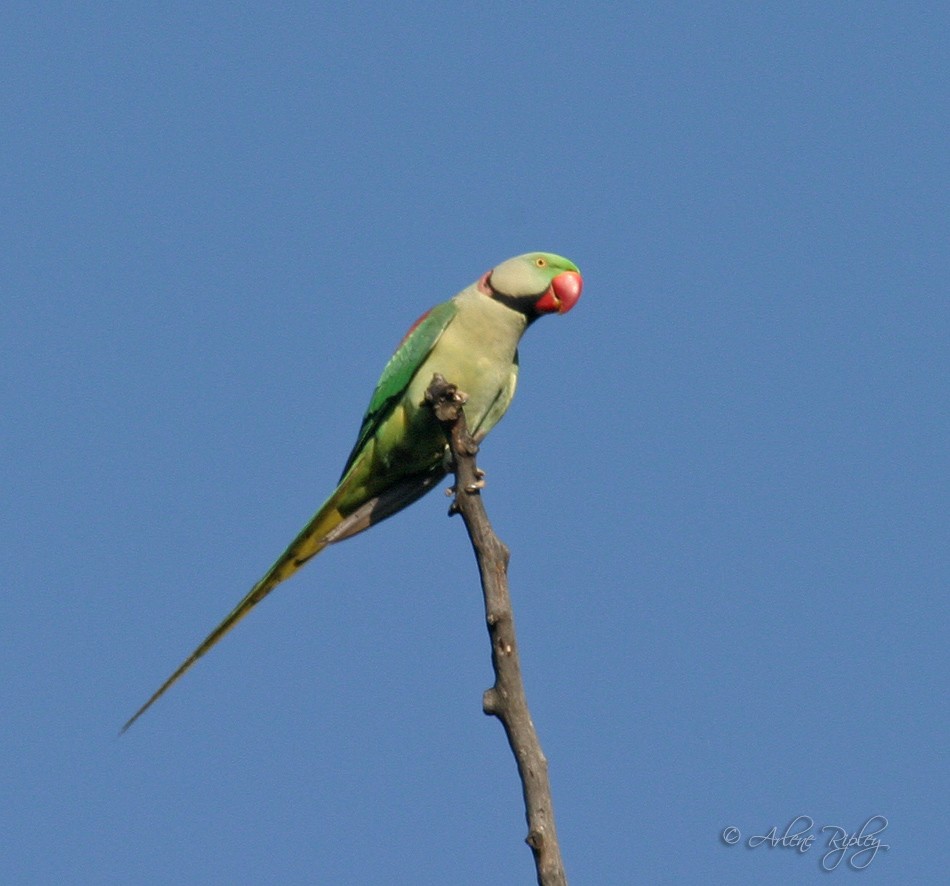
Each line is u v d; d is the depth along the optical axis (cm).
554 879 785
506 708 834
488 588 876
